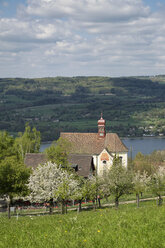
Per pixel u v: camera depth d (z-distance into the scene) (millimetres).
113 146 88500
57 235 15336
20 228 20000
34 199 46500
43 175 46656
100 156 87188
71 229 16578
